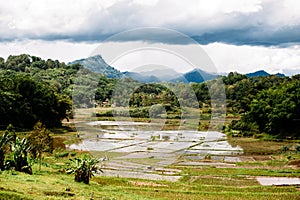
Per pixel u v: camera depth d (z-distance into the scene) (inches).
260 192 946.7
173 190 928.3
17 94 2413.9
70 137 2059.5
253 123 2352.4
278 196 904.3
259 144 1936.5
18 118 2390.5
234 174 1171.9
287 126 2217.0
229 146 1824.6
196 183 1037.8
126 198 759.7
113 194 790.5
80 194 724.7
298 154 1615.4
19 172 896.3
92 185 882.1
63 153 1411.2
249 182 1077.8
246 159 1486.2
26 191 679.1
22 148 932.0
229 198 871.1
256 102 2380.7
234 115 2787.9
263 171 1228.5
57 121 2625.5
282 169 1269.7
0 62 5319.9
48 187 747.4
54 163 1232.2
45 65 5270.7
